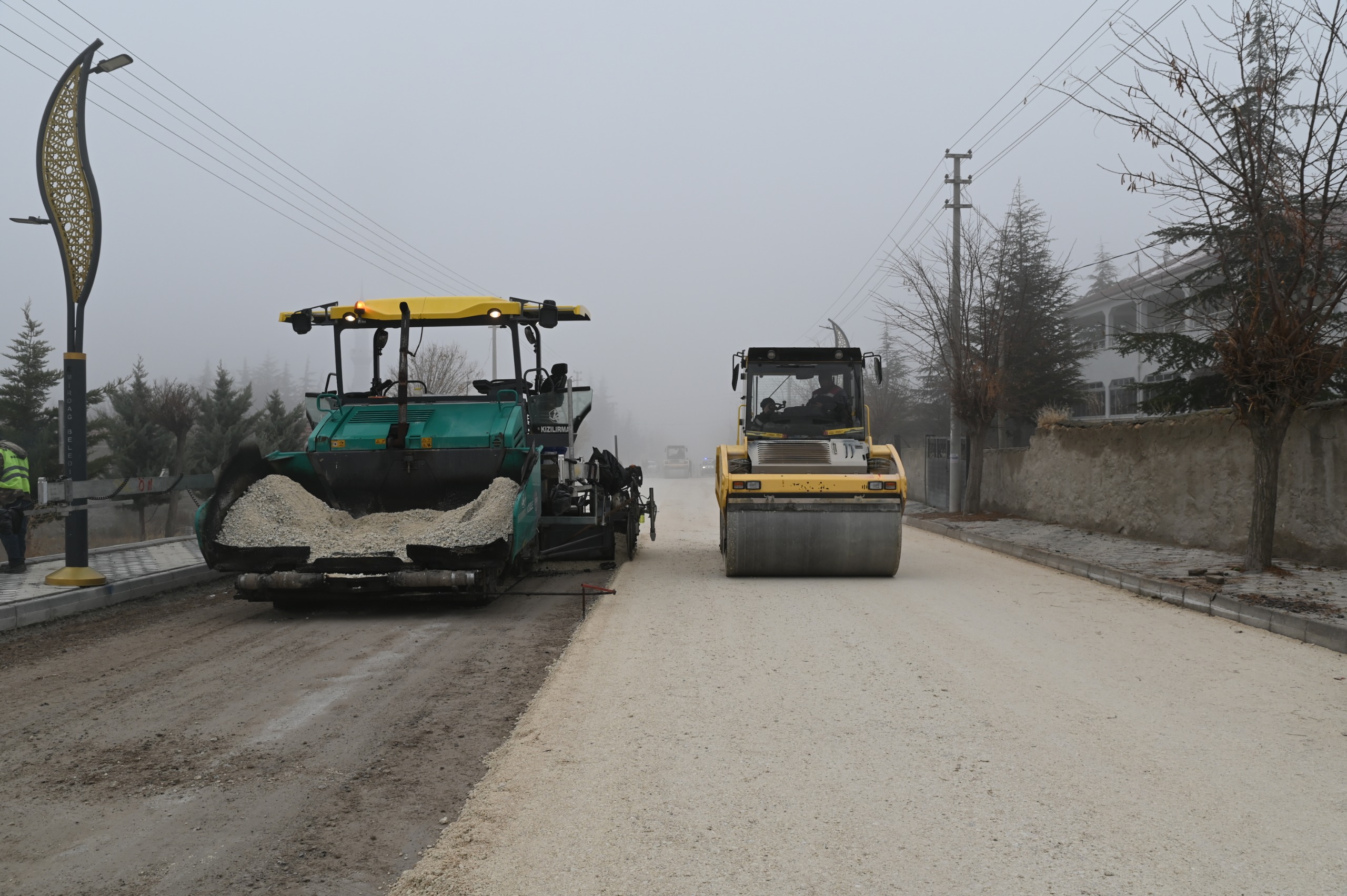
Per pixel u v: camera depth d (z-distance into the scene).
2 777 4.70
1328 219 9.85
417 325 11.52
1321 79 9.28
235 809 4.25
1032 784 4.39
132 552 13.74
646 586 11.05
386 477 10.17
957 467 22.89
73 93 10.30
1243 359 10.12
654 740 5.11
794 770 4.61
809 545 11.40
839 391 13.26
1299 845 3.71
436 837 3.93
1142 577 10.41
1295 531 11.30
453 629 8.61
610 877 3.49
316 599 9.48
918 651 7.26
